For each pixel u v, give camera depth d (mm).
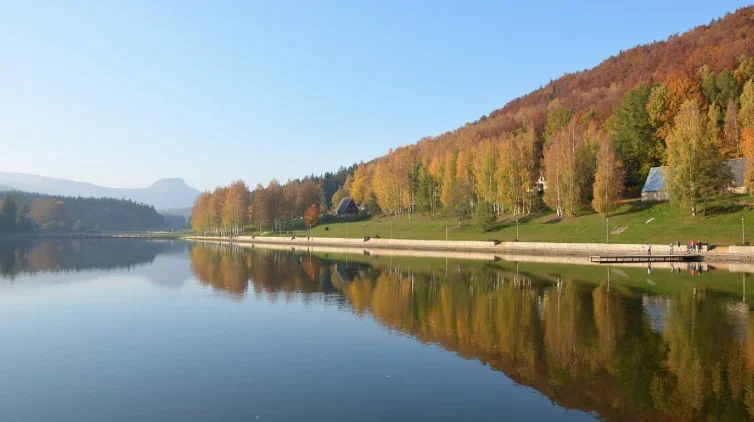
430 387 19047
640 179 106688
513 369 21047
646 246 68500
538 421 15914
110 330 28578
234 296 40500
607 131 117375
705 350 23219
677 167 78250
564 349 23766
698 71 120812
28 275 56438
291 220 189500
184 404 17594
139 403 17719
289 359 22719
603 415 16250
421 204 131000
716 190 79375
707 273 51156
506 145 107812
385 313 32812
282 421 16062
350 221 159125
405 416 16375
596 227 84562
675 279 46719
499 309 33531
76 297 40344
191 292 42906
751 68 109562
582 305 34500
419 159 175500
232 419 16266
